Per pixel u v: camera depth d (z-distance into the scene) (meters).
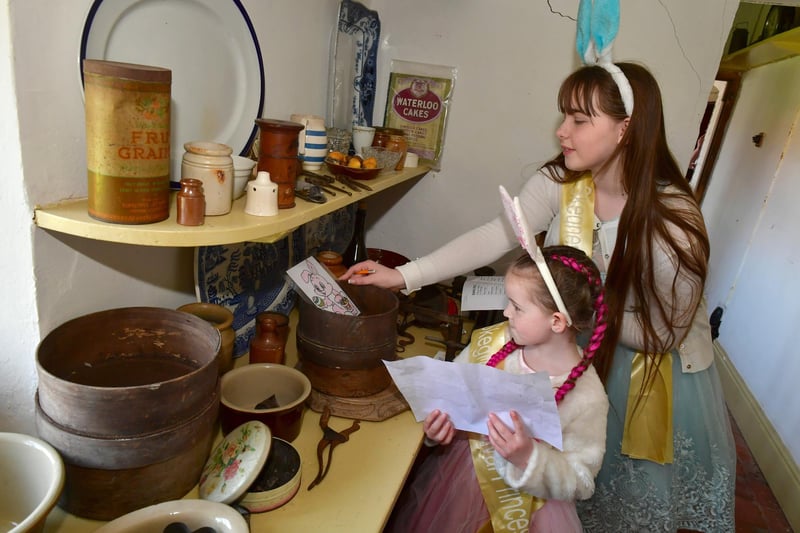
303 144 1.25
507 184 1.78
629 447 1.25
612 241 1.20
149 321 0.89
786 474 2.36
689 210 1.11
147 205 0.72
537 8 1.61
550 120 1.69
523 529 1.04
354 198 1.20
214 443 0.95
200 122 0.99
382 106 1.81
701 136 5.21
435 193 1.85
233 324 1.24
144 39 0.85
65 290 0.83
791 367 2.56
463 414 1.00
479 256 1.33
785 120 3.33
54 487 0.63
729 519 1.34
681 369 1.26
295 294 1.50
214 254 1.13
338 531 0.81
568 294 0.95
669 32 1.52
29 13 0.67
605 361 1.19
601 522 1.33
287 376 1.08
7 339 0.82
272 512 0.83
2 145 0.70
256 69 1.09
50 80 0.72
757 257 3.31
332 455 0.98
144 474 0.73
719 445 1.32
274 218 0.86
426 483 1.24
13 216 0.74
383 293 1.24
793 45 2.92
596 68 1.09
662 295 1.13
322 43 1.47
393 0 1.71
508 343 1.12
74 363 0.83
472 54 1.70
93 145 0.68
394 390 1.19
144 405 0.69
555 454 0.94
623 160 1.12
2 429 0.88
